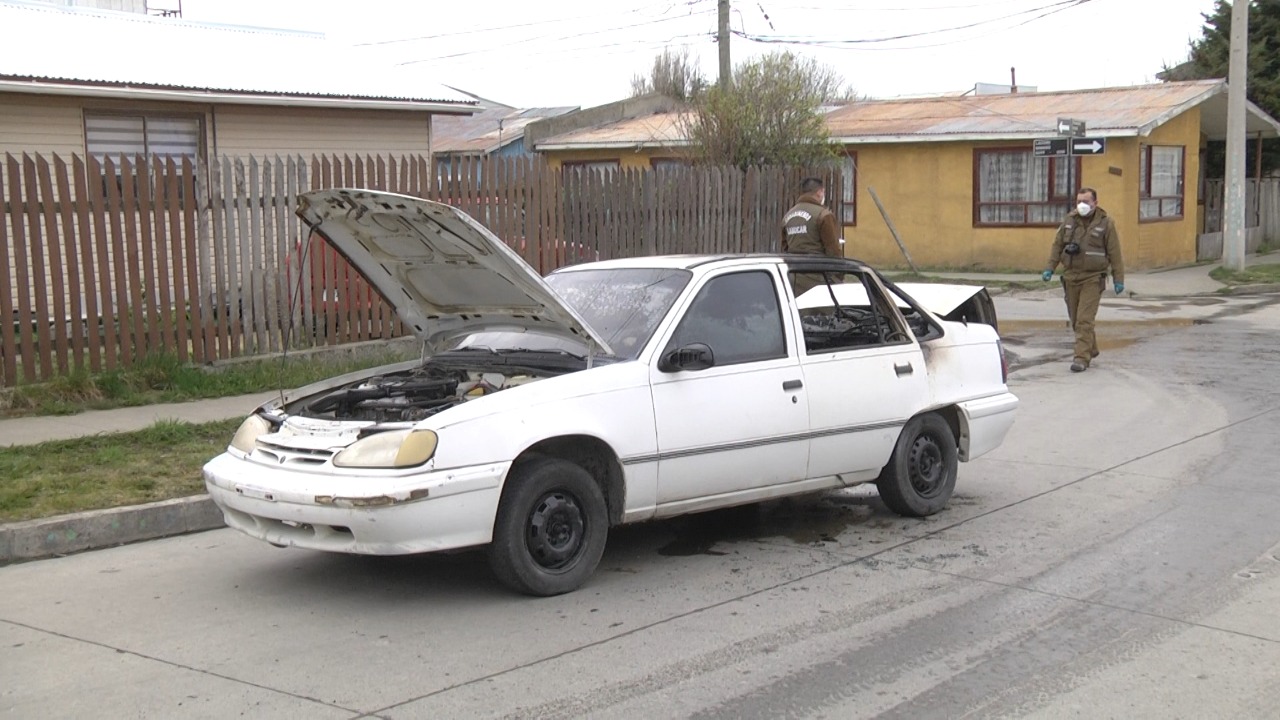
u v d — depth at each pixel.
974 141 27.02
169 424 9.25
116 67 15.73
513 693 4.84
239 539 7.32
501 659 5.22
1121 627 5.56
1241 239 23.75
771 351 6.85
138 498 7.50
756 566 6.64
